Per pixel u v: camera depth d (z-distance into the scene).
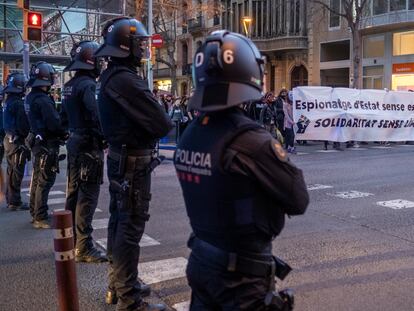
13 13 22.38
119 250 3.94
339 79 34.59
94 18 21.52
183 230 6.81
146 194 4.00
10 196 8.12
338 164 13.18
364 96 17.97
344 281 4.94
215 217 2.25
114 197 4.05
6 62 22.41
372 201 8.51
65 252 3.20
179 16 41.31
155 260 5.59
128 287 3.98
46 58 19.41
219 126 2.28
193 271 2.37
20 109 7.84
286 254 5.73
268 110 15.35
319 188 9.69
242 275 2.25
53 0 20.80
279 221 2.32
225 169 2.19
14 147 7.98
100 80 4.02
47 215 7.10
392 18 28.80
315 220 7.24
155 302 4.50
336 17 33.22
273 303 2.24
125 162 3.89
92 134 5.25
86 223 5.46
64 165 13.55
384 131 18.36
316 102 17.25
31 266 5.50
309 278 5.01
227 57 2.25
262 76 2.37
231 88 2.25
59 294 3.21
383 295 4.61
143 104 3.81
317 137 17.28
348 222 7.14
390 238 6.34
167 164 13.52
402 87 29.55
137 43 3.94
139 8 30.64
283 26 36.31
